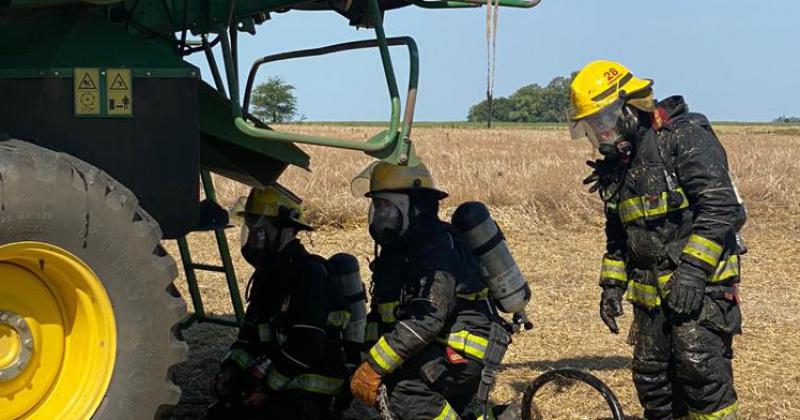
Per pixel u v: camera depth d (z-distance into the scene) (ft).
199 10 14.99
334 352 15.57
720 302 14.11
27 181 10.66
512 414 14.84
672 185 14.11
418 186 13.61
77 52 12.19
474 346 13.71
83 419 11.28
